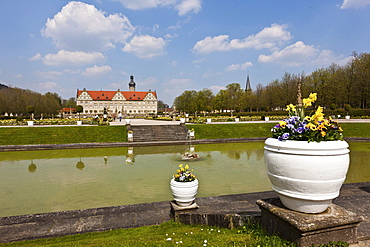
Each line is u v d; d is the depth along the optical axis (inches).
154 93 4488.2
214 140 839.7
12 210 260.8
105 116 1753.2
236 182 354.0
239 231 145.3
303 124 110.7
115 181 366.6
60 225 204.4
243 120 1510.8
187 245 133.0
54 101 3100.4
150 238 157.3
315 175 100.0
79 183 358.3
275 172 112.6
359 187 278.7
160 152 649.6
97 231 190.9
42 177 394.6
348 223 105.0
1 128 916.6
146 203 255.9
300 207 110.9
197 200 245.9
